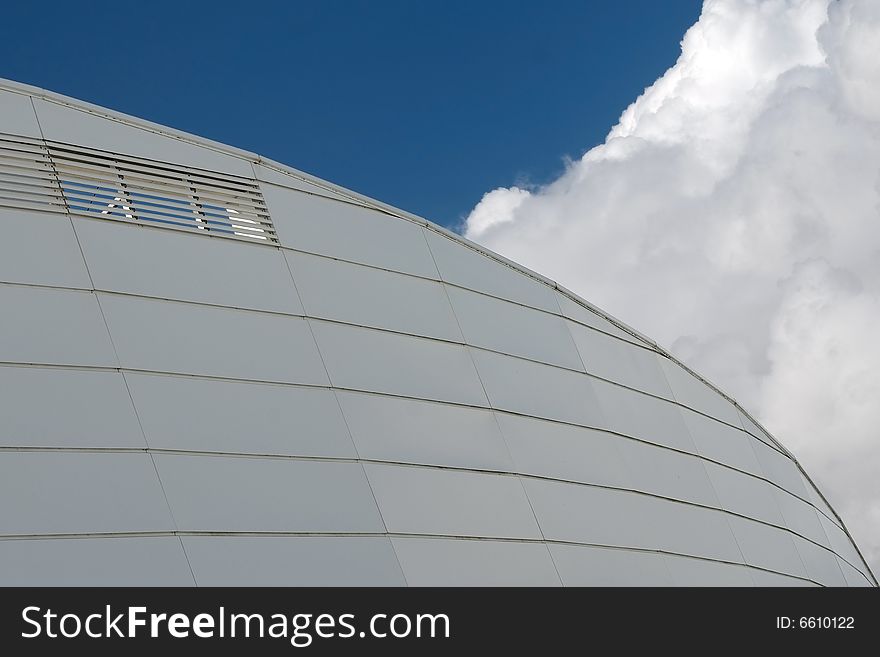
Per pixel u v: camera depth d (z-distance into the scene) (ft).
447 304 58.13
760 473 72.43
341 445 46.75
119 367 43.55
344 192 59.11
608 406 61.82
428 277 58.70
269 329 49.16
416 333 54.85
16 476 38.55
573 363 62.23
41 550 37.17
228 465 43.06
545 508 51.80
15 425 39.83
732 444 71.72
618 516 55.26
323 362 49.55
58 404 41.19
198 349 46.21
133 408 42.57
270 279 51.37
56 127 50.42
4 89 50.16
